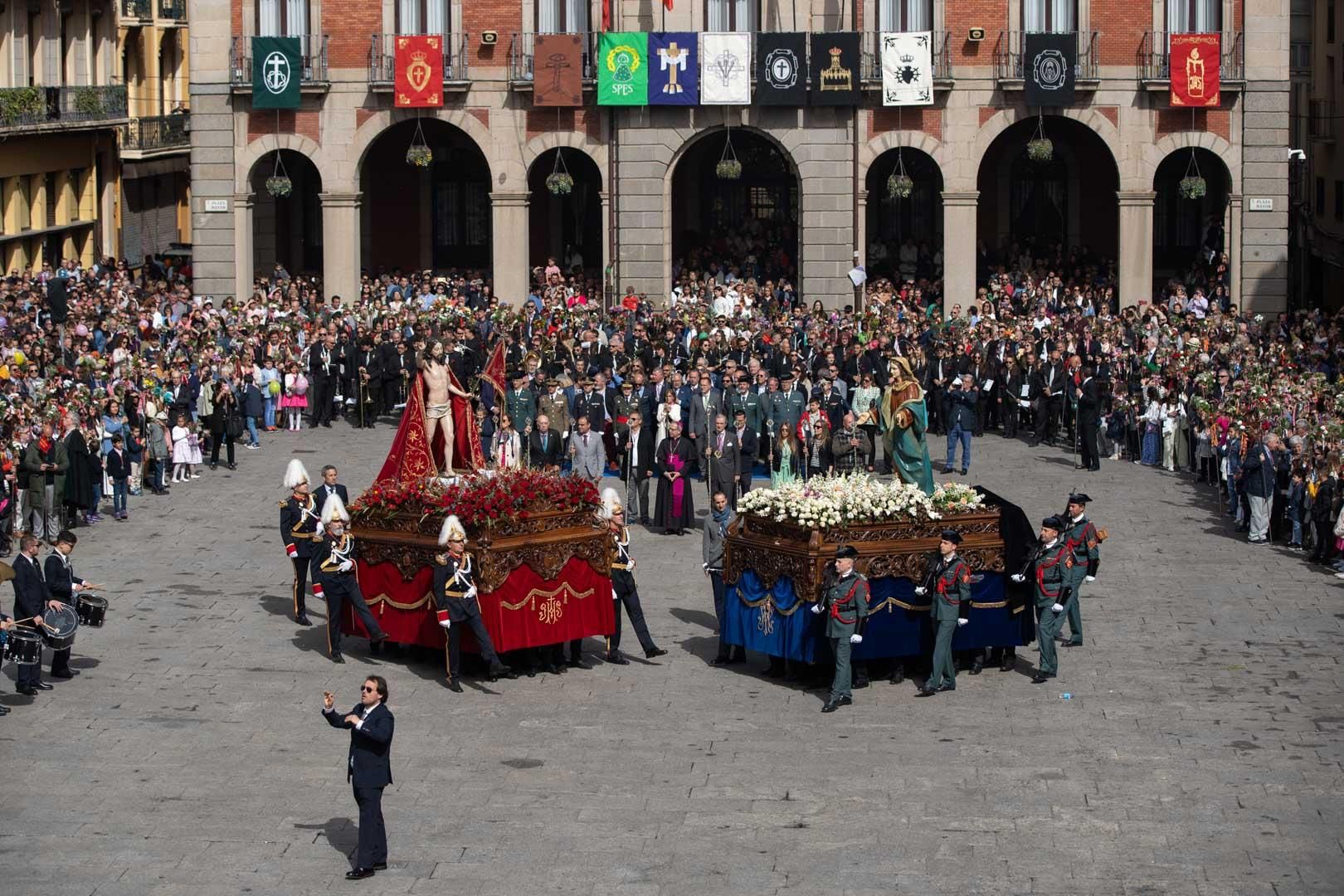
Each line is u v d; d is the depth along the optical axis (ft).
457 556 88.94
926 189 219.20
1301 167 255.50
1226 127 194.29
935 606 88.43
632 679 91.61
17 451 117.91
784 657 90.27
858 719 84.99
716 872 67.41
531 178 220.84
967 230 195.72
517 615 90.99
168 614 102.89
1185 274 206.80
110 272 207.21
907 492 90.38
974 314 183.52
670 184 196.95
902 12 195.42
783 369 158.40
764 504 91.35
